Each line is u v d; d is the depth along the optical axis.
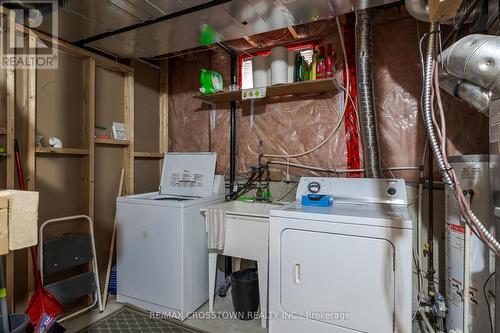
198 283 2.28
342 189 1.97
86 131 2.36
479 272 1.53
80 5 1.69
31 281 1.99
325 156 2.39
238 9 1.73
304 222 1.62
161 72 3.08
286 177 2.53
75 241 2.17
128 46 2.31
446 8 0.88
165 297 2.17
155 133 3.06
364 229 1.48
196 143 3.00
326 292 1.57
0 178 1.85
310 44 2.41
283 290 1.67
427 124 1.01
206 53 2.93
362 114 1.97
